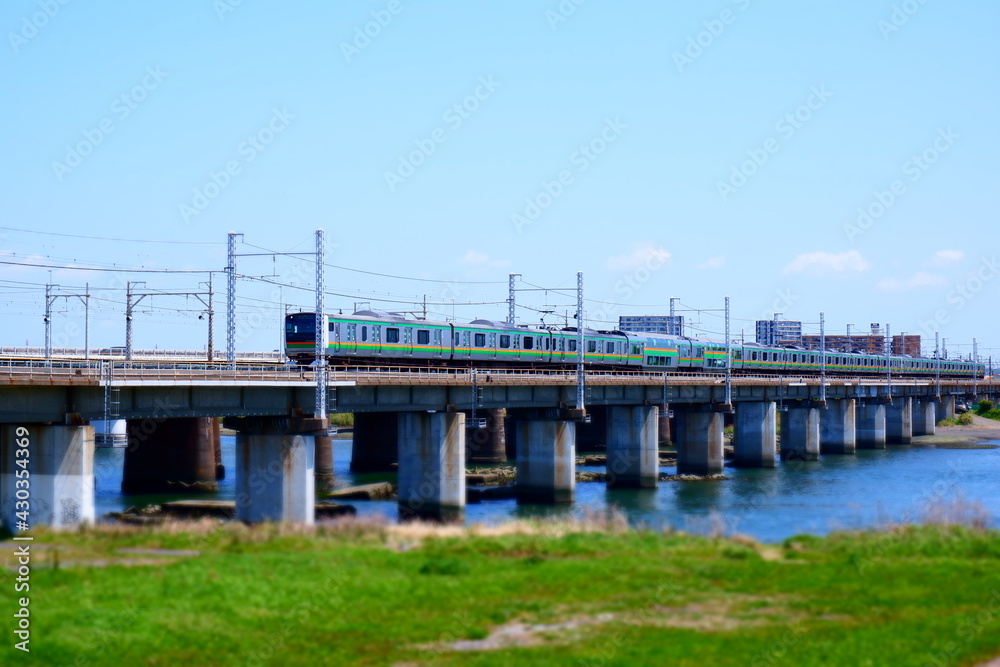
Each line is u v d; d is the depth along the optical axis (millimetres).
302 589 37062
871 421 175750
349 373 75812
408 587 37812
